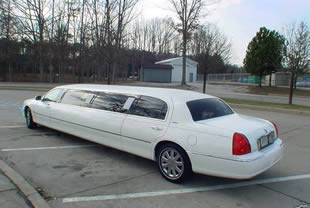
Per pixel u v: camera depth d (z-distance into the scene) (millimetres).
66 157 4844
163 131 3893
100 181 3814
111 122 4637
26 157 4754
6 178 3727
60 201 3168
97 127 4906
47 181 3744
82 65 31781
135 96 4598
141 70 43312
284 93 25344
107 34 13883
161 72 42812
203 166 3523
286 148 5910
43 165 4383
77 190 3488
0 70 35469
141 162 4707
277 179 4086
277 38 28969
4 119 8195
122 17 13438
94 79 42312
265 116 10539
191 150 3590
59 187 3561
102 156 4973
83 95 5527
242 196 3467
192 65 48625
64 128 5734
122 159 4840
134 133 4262
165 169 3934
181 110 3895
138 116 4305
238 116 4359
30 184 3609
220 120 3883
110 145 4734
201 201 3293
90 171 4195
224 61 60781
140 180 3900
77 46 29094
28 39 31062
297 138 6844
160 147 3988
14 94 16781
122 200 3250
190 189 3645
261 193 3570
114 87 5371
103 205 3105
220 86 34656
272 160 3664
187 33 26672
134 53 53281
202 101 4293
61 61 32281
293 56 14367
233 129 3443
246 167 3221
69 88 5996
